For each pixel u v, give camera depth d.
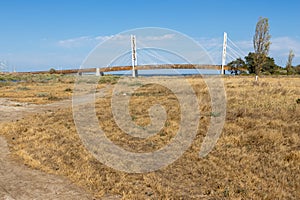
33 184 6.06
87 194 5.64
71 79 45.62
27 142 9.16
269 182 5.95
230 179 6.14
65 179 6.32
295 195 5.45
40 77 53.41
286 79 27.75
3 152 8.24
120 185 5.95
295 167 6.57
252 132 8.92
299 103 12.87
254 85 20.02
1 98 21.84
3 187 5.89
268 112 11.38
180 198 5.39
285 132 8.91
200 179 6.22
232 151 7.68
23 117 14.04
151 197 5.47
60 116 13.44
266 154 7.36
